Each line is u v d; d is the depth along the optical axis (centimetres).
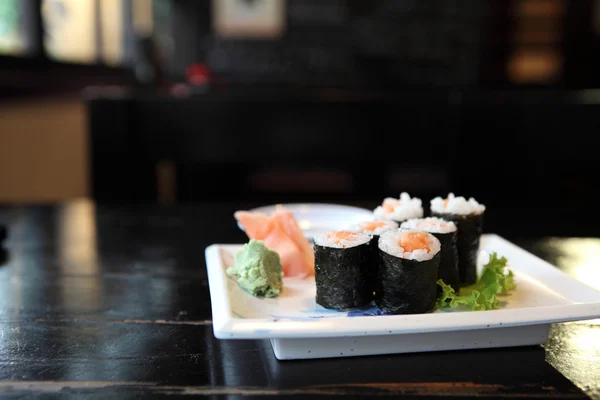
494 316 68
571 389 63
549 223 153
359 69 439
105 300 93
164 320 84
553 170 294
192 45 428
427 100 288
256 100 283
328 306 79
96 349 73
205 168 327
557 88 443
